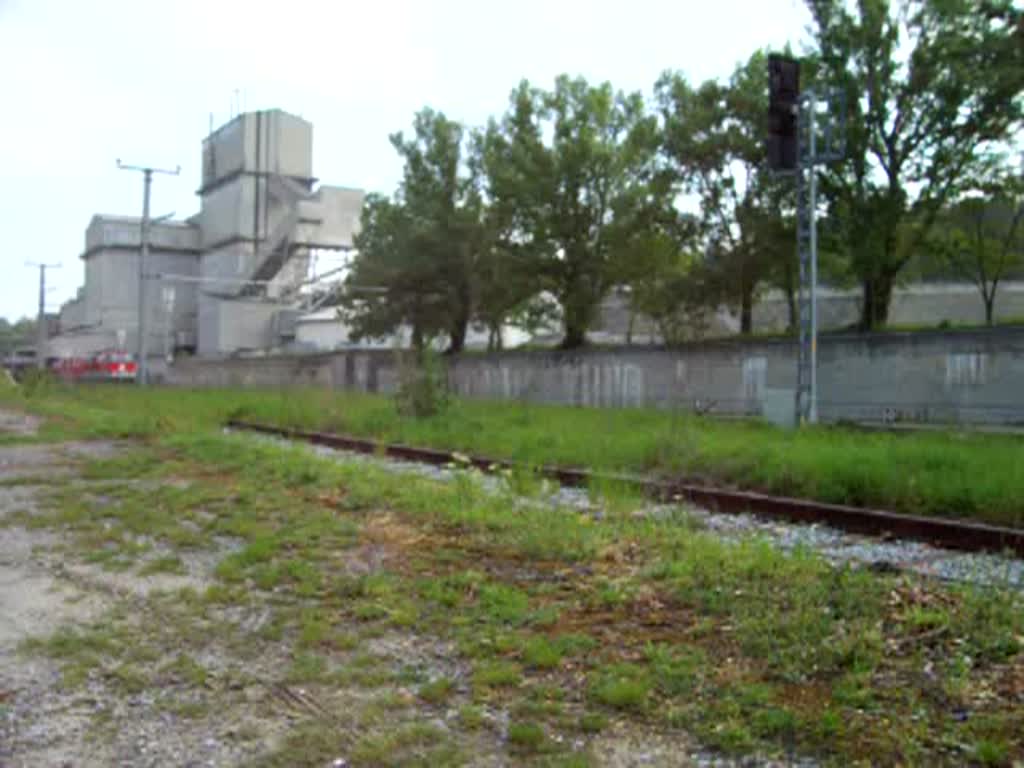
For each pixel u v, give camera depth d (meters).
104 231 92.25
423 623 6.98
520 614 7.04
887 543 9.97
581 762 4.55
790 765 4.50
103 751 4.83
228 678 5.91
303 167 88.69
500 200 43.75
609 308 53.22
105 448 20.52
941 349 26.58
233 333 81.50
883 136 29.95
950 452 14.52
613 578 8.06
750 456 14.94
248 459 16.91
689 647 6.21
